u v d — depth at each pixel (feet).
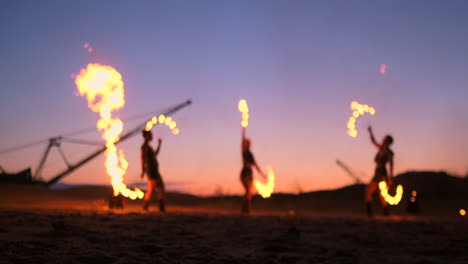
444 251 23.31
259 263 19.56
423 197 66.74
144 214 35.65
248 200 46.37
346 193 68.39
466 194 67.87
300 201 62.69
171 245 22.58
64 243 21.20
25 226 25.45
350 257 21.38
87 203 48.57
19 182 71.61
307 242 25.03
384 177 44.60
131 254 19.81
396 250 23.61
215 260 19.67
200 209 50.01
